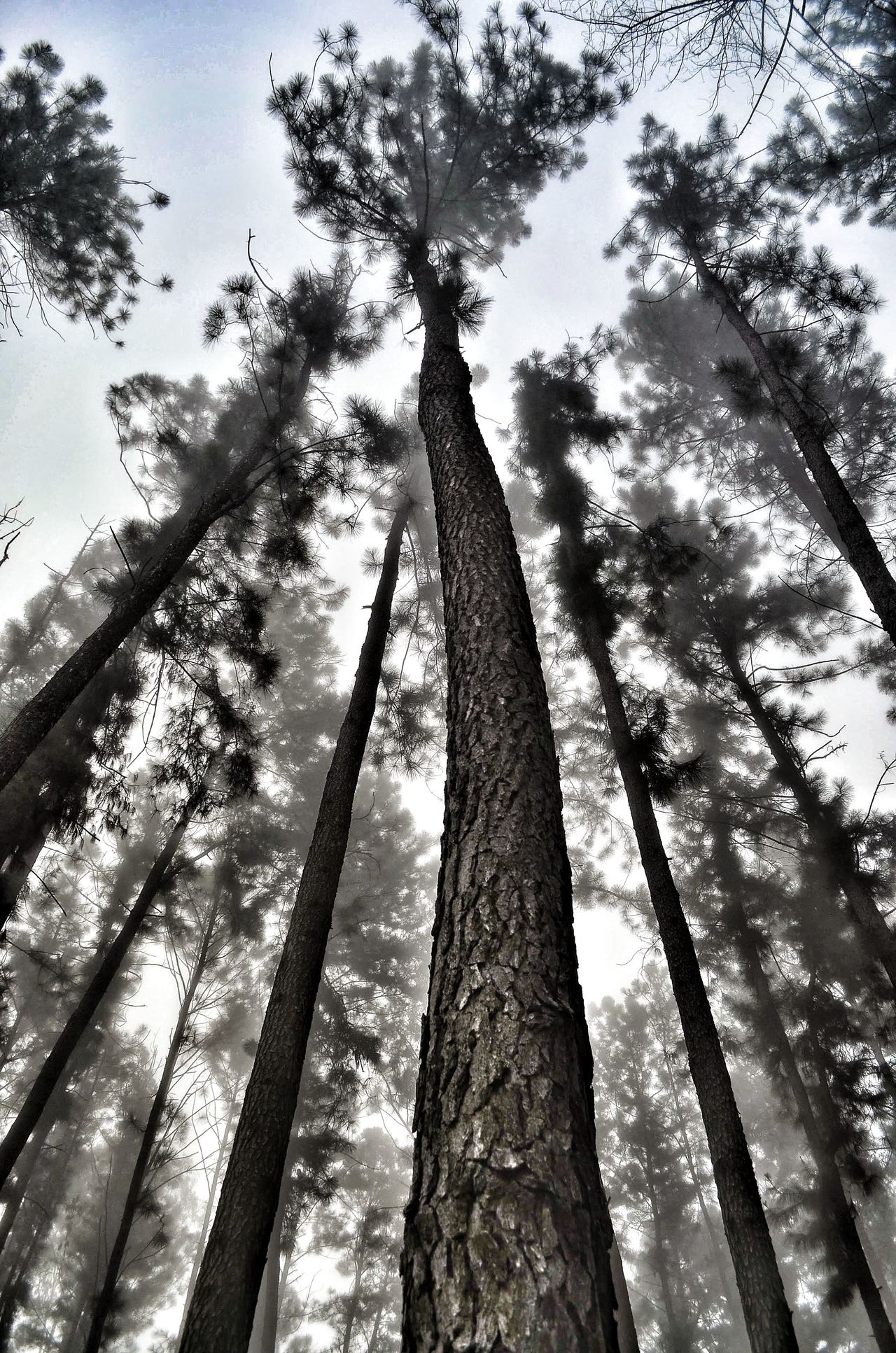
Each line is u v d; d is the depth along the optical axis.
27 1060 13.49
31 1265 13.15
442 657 10.73
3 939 8.00
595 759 11.11
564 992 1.99
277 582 8.73
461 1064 1.86
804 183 10.26
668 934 5.79
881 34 9.65
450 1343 1.34
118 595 7.81
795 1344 3.97
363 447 7.90
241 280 7.66
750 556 12.02
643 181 10.54
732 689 10.95
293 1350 17.16
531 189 9.97
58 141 9.84
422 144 9.45
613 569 8.67
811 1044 8.73
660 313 12.27
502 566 3.63
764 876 10.41
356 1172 15.79
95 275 10.46
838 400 10.43
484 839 2.42
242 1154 4.06
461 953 2.14
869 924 7.78
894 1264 17.02
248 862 11.68
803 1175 11.69
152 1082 14.21
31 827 7.32
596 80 8.62
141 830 13.09
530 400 9.24
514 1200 1.53
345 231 8.72
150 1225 15.99
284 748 13.71
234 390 9.64
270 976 13.03
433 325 6.82
